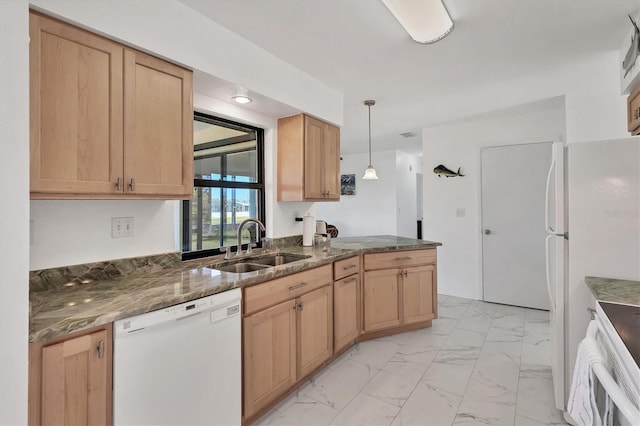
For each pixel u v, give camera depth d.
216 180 2.51
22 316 0.90
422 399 2.05
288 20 1.93
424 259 3.16
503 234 4.02
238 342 1.67
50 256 1.56
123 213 1.83
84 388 1.12
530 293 3.86
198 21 1.84
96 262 1.71
